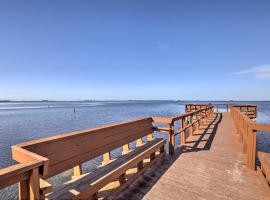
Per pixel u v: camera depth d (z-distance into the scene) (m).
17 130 21.88
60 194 2.22
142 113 46.38
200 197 2.95
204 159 4.67
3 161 10.24
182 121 6.08
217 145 6.03
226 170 3.99
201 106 18.56
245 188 3.23
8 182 1.40
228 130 9.00
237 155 4.98
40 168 1.64
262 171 3.54
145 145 4.30
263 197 2.95
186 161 4.52
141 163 3.75
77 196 2.20
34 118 38.84
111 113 50.62
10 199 5.90
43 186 1.71
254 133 3.99
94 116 40.91
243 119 5.09
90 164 8.29
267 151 10.46
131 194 3.04
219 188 3.23
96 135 3.02
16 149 1.85
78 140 2.65
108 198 2.80
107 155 3.83
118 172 2.92
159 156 4.54
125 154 3.68
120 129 3.67
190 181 3.48
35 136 18.02
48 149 2.20
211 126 10.35
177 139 12.55
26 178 1.56
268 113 39.97
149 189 3.19
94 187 2.45
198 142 6.45
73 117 39.47
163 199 2.89
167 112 48.72
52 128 23.06
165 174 3.78
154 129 5.16
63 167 2.37
